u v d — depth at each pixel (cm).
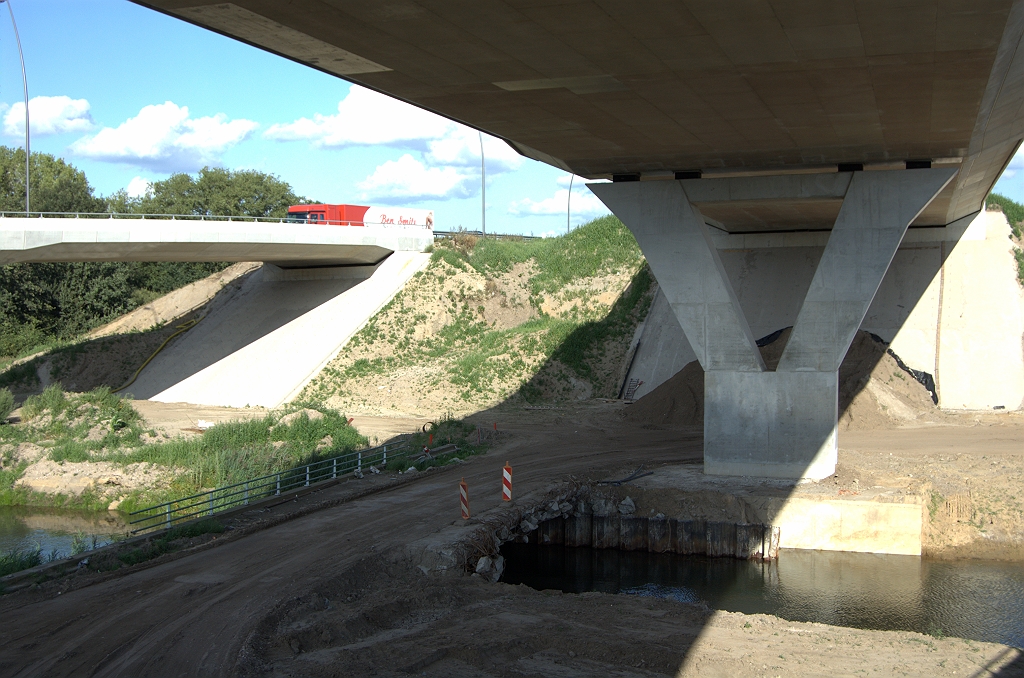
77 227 3856
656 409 4116
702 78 1736
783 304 4797
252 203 9650
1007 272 4609
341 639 1568
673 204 2709
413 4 1315
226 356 5303
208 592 1742
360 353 5069
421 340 5228
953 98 1883
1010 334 4384
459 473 3002
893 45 1518
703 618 1730
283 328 5438
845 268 2570
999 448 3184
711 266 2692
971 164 2869
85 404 3909
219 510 2509
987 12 1345
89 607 1650
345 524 2295
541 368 4816
